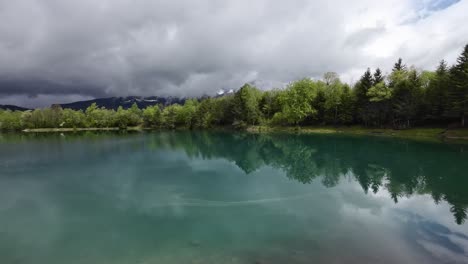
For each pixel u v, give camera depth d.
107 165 33.03
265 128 85.75
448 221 15.05
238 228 14.62
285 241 12.95
